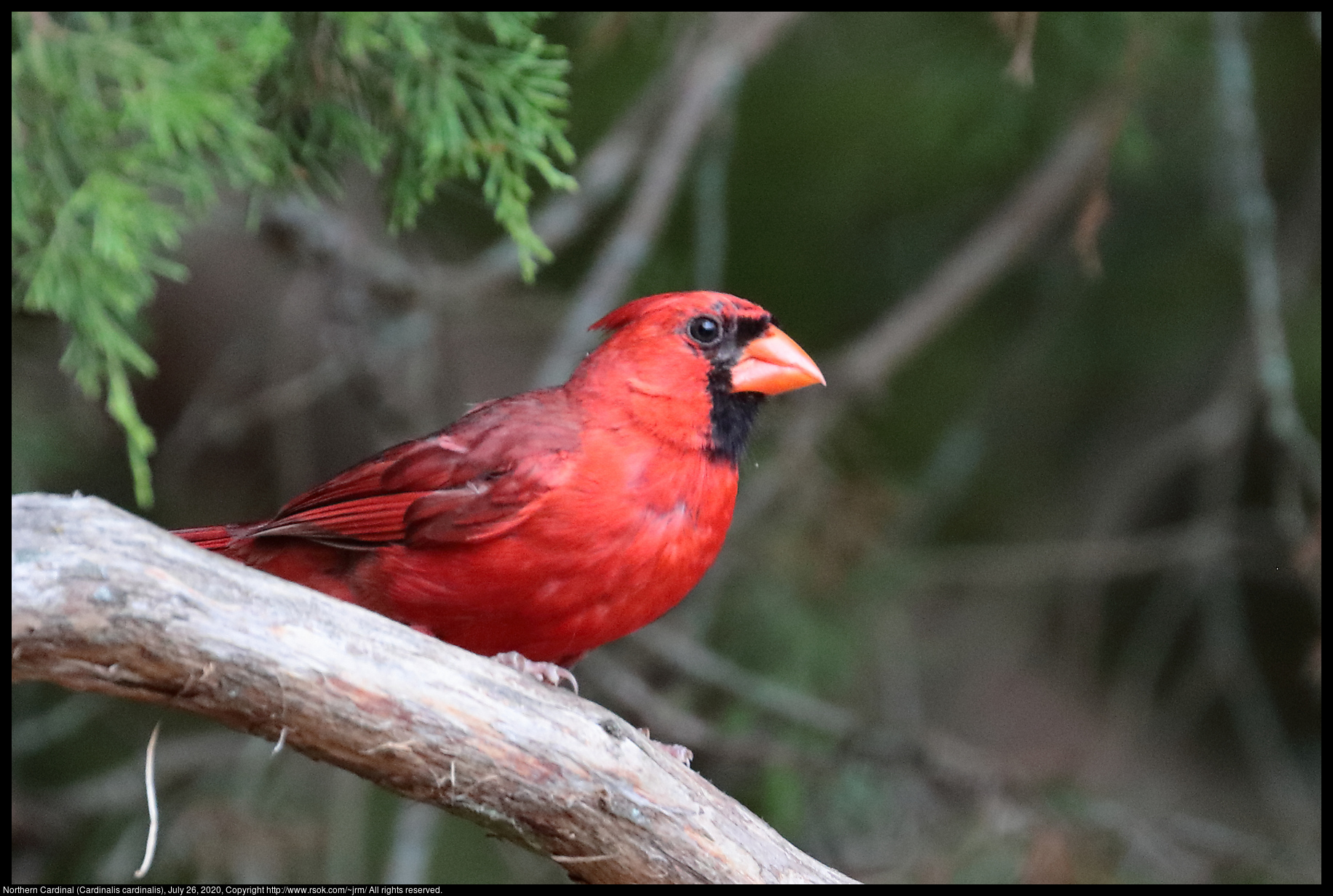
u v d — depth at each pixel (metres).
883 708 11.46
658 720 10.29
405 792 5.00
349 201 10.60
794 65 11.77
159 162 4.93
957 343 13.03
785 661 11.05
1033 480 13.23
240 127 4.82
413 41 5.26
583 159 11.27
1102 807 10.57
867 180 12.14
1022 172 12.09
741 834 5.29
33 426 9.45
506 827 5.12
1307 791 12.09
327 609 4.87
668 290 11.35
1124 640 14.22
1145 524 13.81
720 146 10.55
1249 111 9.68
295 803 10.54
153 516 11.30
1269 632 13.82
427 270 10.16
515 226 5.51
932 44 10.88
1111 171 11.33
